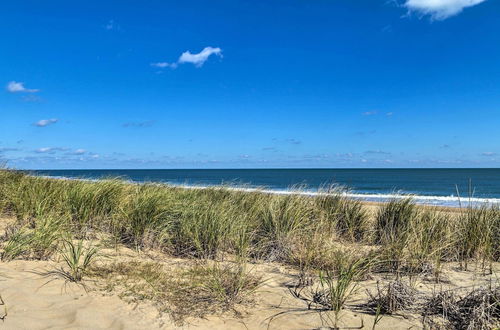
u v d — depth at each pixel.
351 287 3.88
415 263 4.50
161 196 6.31
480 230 5.37
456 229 5.67
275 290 3.77
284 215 5.74
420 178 65.56
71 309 3.04
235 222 5.39
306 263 4.46
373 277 4.25
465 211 6.24
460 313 3.07
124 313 3.04
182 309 3.19
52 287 3.48
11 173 9.23
